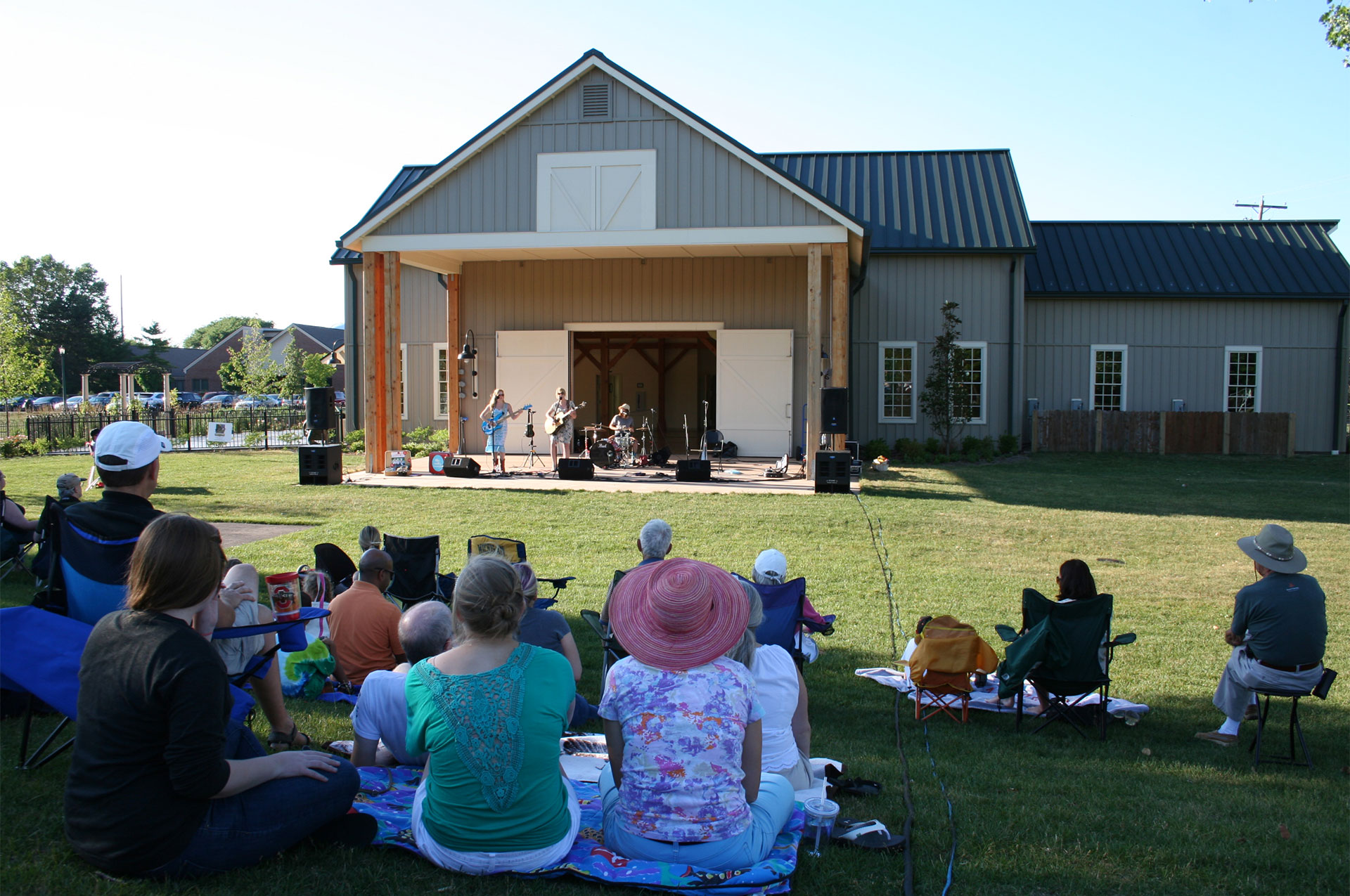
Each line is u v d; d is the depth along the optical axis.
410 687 3.00
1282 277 22.50
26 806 3.34
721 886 2.90
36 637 3.45
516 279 19.30
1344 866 3.43
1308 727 5.55
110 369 68.81
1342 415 22.36
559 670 3.05
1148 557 10.44
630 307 19.02
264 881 2.90
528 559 9.51
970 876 3.23
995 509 13.03
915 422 21.69
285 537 10.38
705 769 2.96
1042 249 23.52
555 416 16.58
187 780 2.72
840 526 11.52
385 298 15.74
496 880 2.96
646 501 12.87
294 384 50.16
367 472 15.73
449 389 19.30
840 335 15.27
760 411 18.66
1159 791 4.30
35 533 7.67
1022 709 5.49
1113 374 22.88
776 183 14.84
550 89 15.21
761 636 5.37
